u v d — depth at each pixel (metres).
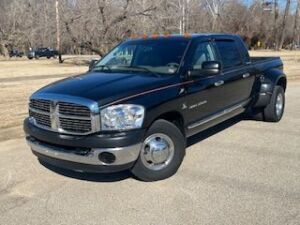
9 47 62.47
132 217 4.24
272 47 83.81
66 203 4.61
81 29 31.05
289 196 4.67
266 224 4.04
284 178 5.21
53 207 4.52
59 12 31.69
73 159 4.79
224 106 6.62
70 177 5.39
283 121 8.49
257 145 6.69
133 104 4.77
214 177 5.28
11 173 5.57
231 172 5.45
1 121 8.72
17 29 58.28
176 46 6.00
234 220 4.12
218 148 6.54
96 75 5.65
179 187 4.97
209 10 57.66
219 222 4.09
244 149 6.48
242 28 77.62
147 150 5.05
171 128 5.22
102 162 4.70
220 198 4.64
